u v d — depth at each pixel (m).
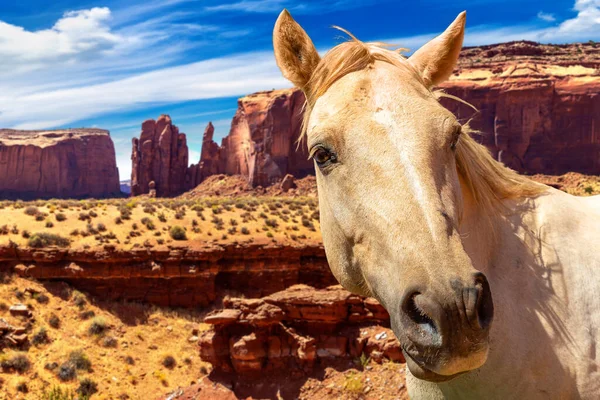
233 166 111.19
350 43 2.41
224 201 54.62
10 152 141.00
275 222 40.53
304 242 37.62
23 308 26.11
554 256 2.35
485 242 2.35
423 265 1.76
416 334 1.72
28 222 34.50
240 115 110.75
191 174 116.81
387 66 2.30
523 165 90.62
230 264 35.19
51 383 21.47
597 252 2.37
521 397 2.17
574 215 2.49
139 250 32.66
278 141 99.62
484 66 102.88
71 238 32.91
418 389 2.59
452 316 1.64
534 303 2.27
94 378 22.53
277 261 36.03
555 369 2.16
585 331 2.21
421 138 2.02
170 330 29.03
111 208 42.16
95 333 26.45
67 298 29.33
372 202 1.98
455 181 2.08
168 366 24.81
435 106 2.15
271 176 98.50
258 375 17.81
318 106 2.30
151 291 32.41
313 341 17.59
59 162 147.75
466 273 1.71
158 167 114.44
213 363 18.75
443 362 1.65
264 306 18.58
